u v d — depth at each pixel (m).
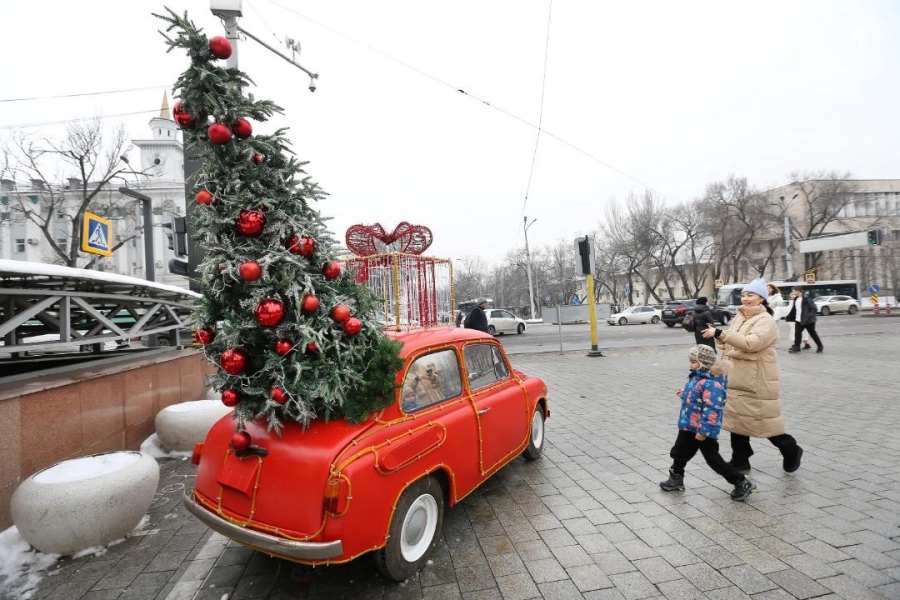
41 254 41.00
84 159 23.59
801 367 10.62
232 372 2.85
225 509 3.00
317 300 2.88
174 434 5.63
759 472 4.63
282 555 2.65
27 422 4.17
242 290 2.92
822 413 6.68
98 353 7.89
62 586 3.14
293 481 2.71
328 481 2.64
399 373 3.24
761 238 47.31
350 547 2.62
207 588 3.06
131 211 33.41
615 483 4.52
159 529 3.93
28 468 4.16
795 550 3.22
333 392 2.82
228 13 7.29
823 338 16.75
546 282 64.56
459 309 26.12
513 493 4.35
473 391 4.02
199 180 2.94
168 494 4.64
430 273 6.23
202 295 3.18
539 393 5.16
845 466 4.68
